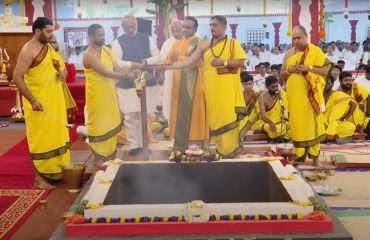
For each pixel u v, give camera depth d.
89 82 4.28
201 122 4.74
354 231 3.01
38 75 3.91
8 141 6.34
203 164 3.59
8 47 8.69
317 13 9.10
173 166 3.60
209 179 3.60
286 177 3.16
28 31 8.68
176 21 4.72
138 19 4.81
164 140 5.51
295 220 2.55
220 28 4.36
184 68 4.66
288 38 9.19
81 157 4.96
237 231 2.55
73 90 7.88
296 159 4.50
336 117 5.64
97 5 8.66
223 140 4.48
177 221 2.58
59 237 2.56
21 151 5.68
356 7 9.30
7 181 4.38
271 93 5.69
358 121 5.93
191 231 2.55
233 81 4.41
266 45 9.20
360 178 4.21
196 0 8.79
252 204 2.65
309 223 2.54
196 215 2.57
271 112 5.70
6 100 8.65
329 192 3.74
